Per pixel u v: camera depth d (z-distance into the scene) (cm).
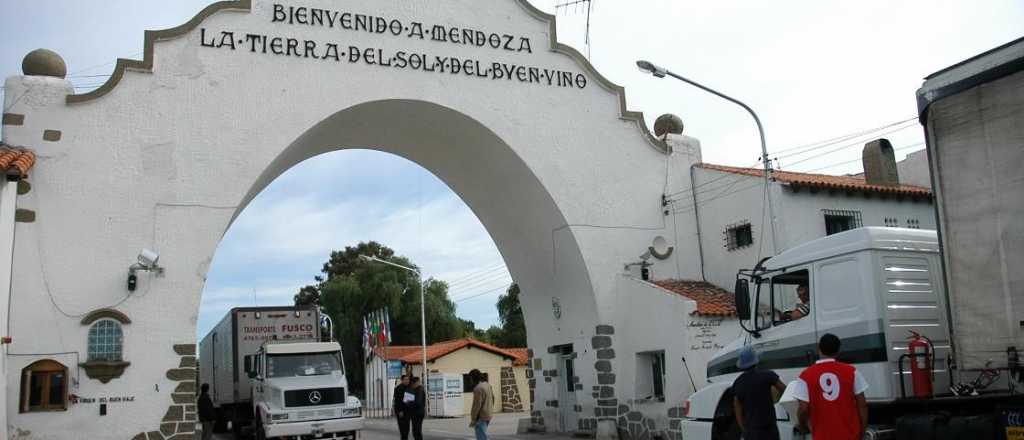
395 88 1884
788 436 1020
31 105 1617
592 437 1975
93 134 1642
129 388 1565
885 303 959
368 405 4509
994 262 798
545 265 2189
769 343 1087
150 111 1688
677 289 1925
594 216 2036
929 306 991
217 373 2675
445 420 3509
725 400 1161
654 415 1845
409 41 1925
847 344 978
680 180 2156
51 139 1616
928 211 2050
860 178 2270
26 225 1565
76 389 1534
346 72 1852
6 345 1488
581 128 2075
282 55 1808
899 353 950
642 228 2081
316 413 1928
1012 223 787
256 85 1775
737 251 1975
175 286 1634
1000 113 803
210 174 1706
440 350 4147
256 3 1811
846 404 796
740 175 1978
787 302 1105
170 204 1664
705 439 1166
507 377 4266
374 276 5603
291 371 2017
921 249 1008
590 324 2019
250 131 1752
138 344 1588
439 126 2030
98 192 1623
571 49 2108
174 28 1736
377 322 4459
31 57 1670
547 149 2019
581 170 2048
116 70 1678
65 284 1567
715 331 1786
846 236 1005
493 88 1989
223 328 2570
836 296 1004
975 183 819
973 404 912
